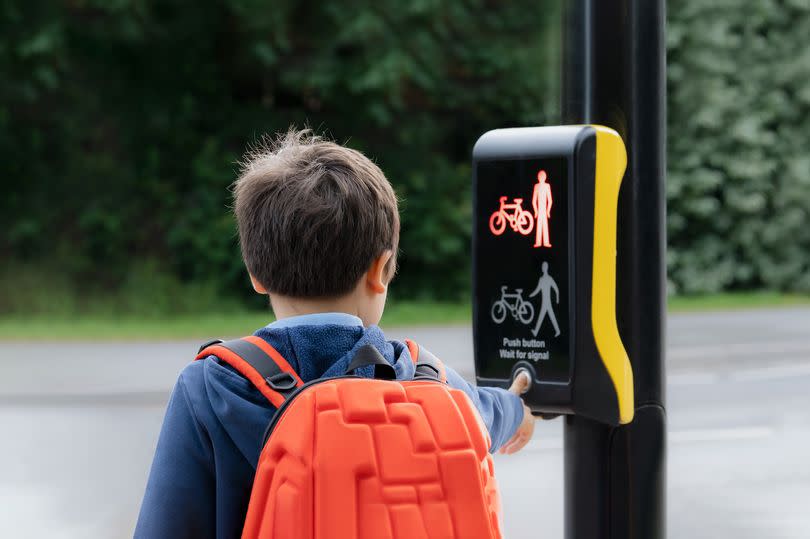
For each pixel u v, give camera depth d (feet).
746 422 29.73
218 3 69.72
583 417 6.50
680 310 65.62
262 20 68.33
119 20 67.82
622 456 6.46
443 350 42.73
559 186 6.18
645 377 6.49
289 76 69.82
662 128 6.58
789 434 27.99
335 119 73.97
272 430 4.46
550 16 75.82
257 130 72.08
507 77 75.87
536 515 19.47
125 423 28.25
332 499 4.29
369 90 71.31
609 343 6.22
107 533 17.94
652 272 6.52
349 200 4.92
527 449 25.61
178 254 68.95
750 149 80.53
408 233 72.69
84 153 69.51
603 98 6.50
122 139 70.18
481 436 4.53
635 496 6.46
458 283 73.20
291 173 4.98
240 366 4.74
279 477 4.36
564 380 6.17
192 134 71.31
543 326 6.24
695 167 79.92
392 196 5.20
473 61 75.00
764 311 64.49
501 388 6.20
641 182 6.50
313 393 4.45
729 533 18.60
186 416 4.79
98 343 45.50
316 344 4.84
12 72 66.23
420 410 4.48
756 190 80.59
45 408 30.63
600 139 6.18
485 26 75.51
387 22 71.05
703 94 80.02
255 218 4.99
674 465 24.26
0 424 27.89
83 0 66.23
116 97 70.03
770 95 81.25
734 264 81.41
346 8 69.87
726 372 40.09
